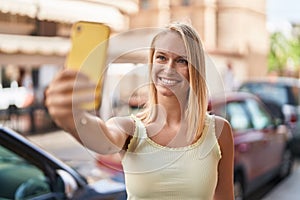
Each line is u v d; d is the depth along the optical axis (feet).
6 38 27.27
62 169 10.41
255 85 35.42
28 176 10.40
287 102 32.55
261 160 20.76
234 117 18.99
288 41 96.32
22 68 42.88
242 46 60.49
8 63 28.25
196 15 43.47
